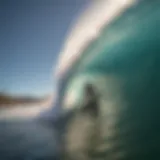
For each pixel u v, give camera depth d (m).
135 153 16.17
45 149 17.41
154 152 15.89
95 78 18.11
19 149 17.47
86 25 19.31
